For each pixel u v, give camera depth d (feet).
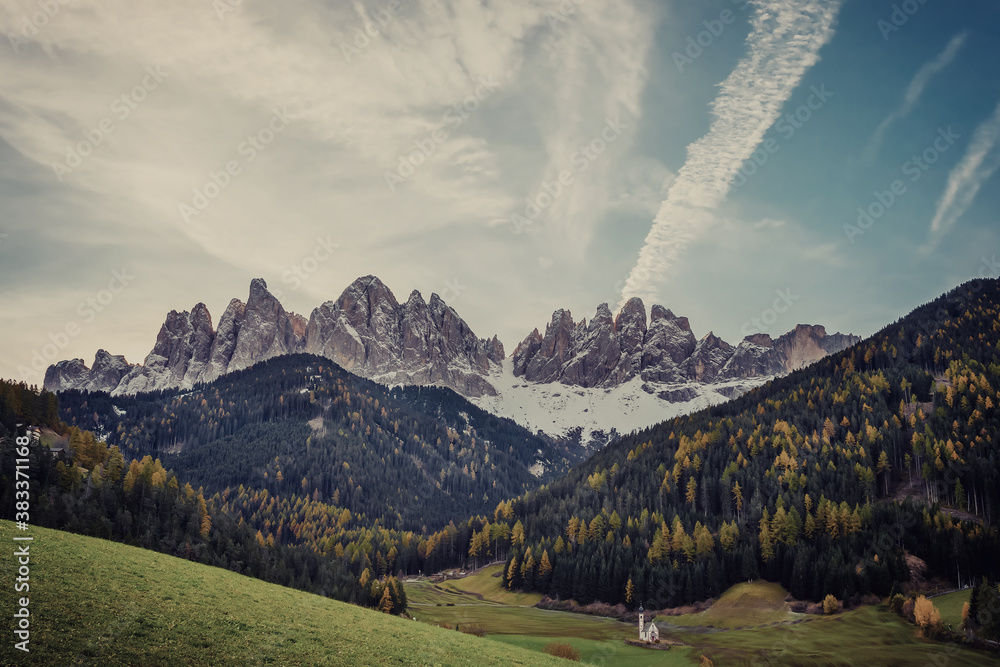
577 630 404.98
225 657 135.54
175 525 407.64
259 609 183.32
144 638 134.51
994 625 314.96
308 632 169.58
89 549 201.67
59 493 370.94
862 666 296.92
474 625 398.83
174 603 164.35
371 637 181.47
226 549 401.90
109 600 151.84
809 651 324.19
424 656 172.35
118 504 402.31
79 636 126.62
